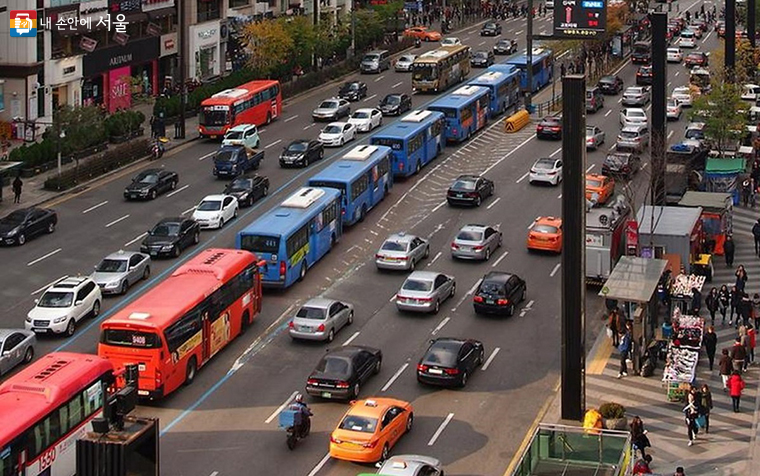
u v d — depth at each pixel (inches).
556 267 3531.0
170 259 3553.2
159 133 4889.3
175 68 6102.4
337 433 2295.8
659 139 3629.4
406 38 7504.9
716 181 4141.2
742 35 7199.8
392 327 3063.5
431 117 4783.5
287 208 3503.9
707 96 4574.3
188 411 2568.9
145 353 2549.2
